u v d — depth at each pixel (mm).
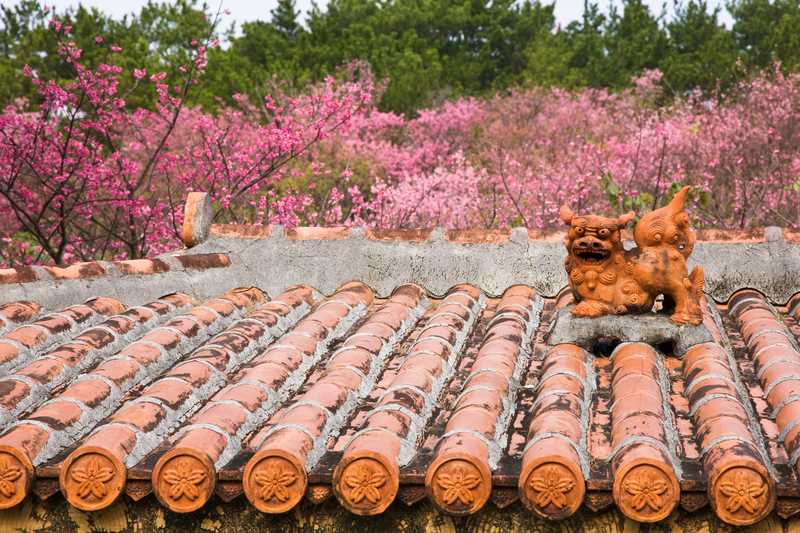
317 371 4695
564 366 4363
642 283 4676
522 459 3441
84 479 3461
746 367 4641
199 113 18344
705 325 4875
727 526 3318
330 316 5410
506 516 3459
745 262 5816
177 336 5008
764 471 3096
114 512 3678
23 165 12109
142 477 3486
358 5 32531
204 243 6262
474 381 4230
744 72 23359
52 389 4352
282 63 25672
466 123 23828
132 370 4484
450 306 5543
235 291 6105
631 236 5871
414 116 26297
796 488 3154
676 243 4723
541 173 16734
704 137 16750
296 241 6215
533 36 32938
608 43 32094
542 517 3234
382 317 5340
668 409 3941
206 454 3439
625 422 3641
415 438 3699
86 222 14336
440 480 3277
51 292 5430
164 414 3961
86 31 24062
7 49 24969
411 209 14211
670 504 3166
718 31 28953
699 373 4227
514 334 4984
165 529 3650
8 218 13297
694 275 4719
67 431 3820
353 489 3312
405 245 6129
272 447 3391
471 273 6059
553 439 3416
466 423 3648
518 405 4160
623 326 4680
